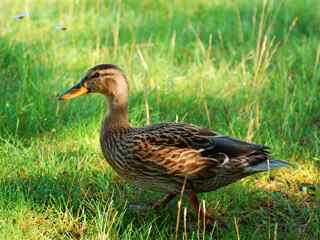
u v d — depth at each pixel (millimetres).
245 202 8539
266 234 7895
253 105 10656
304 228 8055
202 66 12250
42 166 9023
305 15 15039
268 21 14484
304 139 10195
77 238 7738
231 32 14133
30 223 7852
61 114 10461
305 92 11453
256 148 7816
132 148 7898
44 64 12000
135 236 7562
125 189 8781
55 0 15797
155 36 13812
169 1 16047
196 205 7973
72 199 8383
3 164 9008
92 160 9422
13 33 13531
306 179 9234
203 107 10961
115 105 8250
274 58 12797
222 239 7699
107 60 12305
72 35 13500
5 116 10109
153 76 11797
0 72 11750
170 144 7812
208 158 7773
